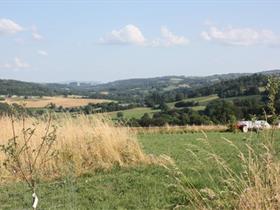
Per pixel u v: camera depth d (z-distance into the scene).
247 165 7.73
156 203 8.52
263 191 6.46
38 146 11.67
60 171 11.48
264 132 7.45
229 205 7.07
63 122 13.48
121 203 8.76
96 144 12.52
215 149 15.01
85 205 8.80
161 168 11.37
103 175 11.29
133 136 13.55
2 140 12.42
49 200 9.21
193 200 8.12
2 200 9.35
